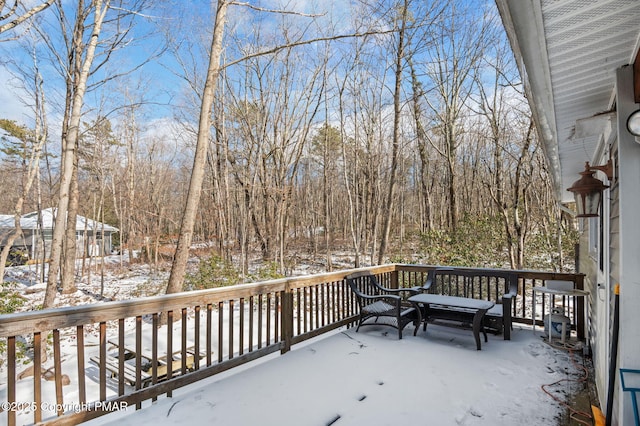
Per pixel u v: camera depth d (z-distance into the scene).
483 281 7.74
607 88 2.27
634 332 1.91
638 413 1.84
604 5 1.38
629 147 1.90
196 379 2.98
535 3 1.29
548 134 2.90
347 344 4.13
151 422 2.47
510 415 2.55
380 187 15.38
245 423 2.46
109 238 24.45
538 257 10.57
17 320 2.08
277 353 3.85
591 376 3.20
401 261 9.20
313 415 2.55
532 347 3.98
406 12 10.34
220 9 7.28
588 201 2.53
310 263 15.79
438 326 4.90
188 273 10.05
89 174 17.16
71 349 5.37
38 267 15.68
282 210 13.44
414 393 2.88
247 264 12.53
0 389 3.67
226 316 6.74
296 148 15.68
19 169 16.12
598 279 3.13
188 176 23.53
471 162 18.61
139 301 2.69
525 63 1.74
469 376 3.21
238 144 14.94
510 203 14.68
